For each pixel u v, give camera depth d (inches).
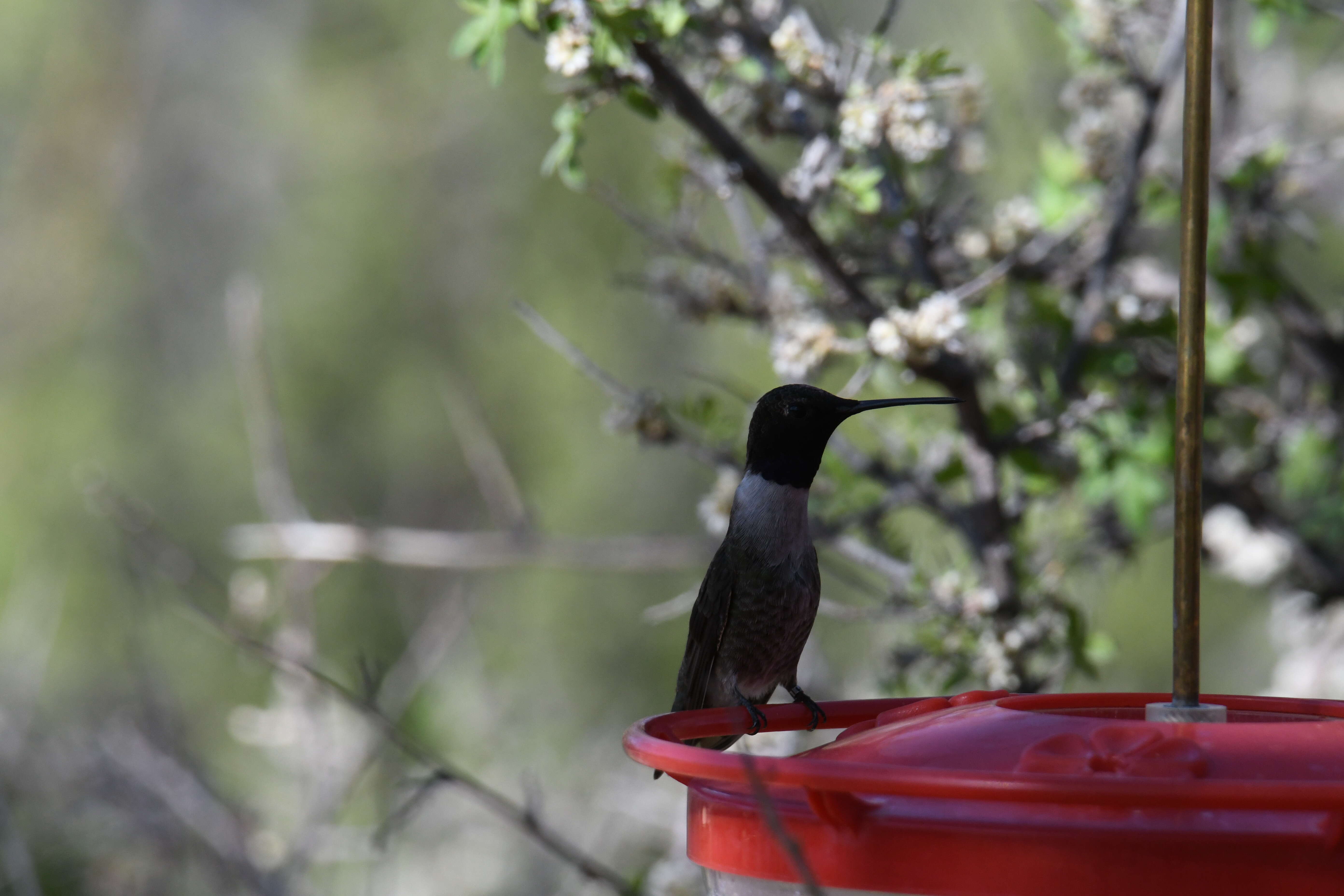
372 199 902.4
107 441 898.7
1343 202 460.8
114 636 712.4
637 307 834.8
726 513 338.3
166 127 971.3
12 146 962.7
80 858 460.8
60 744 478.3
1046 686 339.6
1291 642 470.6
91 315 940.0
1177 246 438.3
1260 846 135.9
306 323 882.1
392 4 895.7
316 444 858.1
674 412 360.5
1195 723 157.6
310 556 404.2
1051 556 374.9
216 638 627.5
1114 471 337.4
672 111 298.2
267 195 951.6
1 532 832.9
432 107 890.7
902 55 315.9
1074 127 406.0
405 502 851.4
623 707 765.9
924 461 365.7
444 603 588.1
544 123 864.3
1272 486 409.4
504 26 273.4
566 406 853.8
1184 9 343.3
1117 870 138.1
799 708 223.9
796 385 280.7
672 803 431.8
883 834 147.3
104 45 978.1
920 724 171.9
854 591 602.5
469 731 556.4
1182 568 171.8
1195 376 173.2
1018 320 370.9
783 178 341.7
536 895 511.8
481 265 885.8
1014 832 141.6
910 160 317.7
